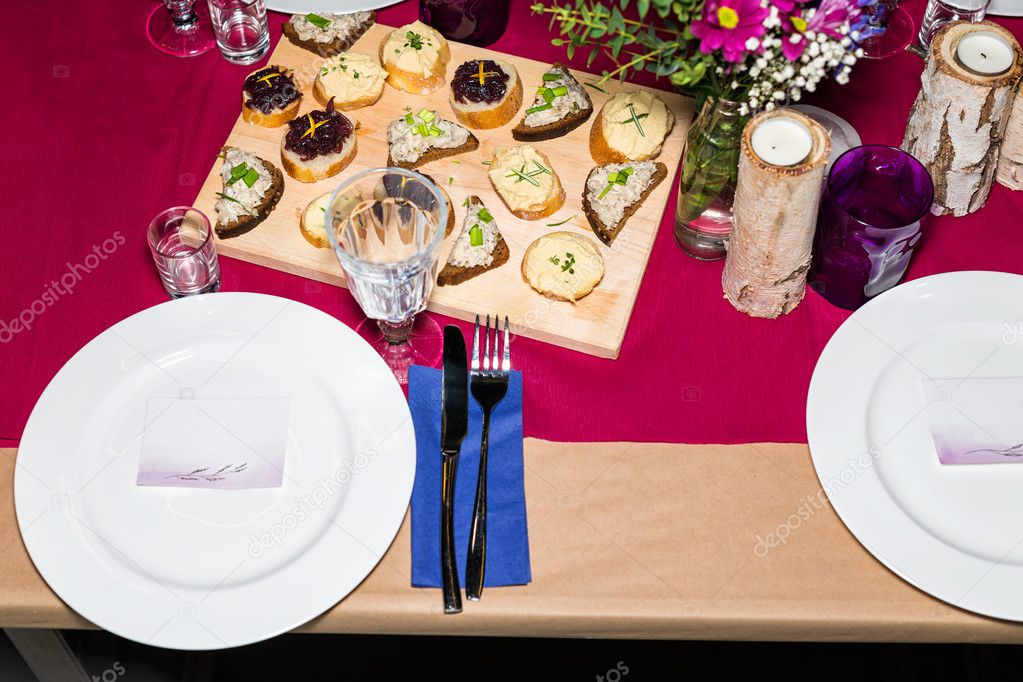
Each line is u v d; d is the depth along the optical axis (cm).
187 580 91
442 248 112
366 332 110
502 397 101
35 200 119
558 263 108
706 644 175
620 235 113
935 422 98
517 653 174
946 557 91
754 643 175
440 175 117
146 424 99
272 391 101
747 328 110
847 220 100
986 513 94
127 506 95
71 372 101
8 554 95
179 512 95
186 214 113
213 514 95
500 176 114
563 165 118
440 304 109
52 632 124
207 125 124
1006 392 100
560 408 105
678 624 93
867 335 104
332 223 98
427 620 92
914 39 128
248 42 129
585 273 108
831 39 92
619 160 117
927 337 103
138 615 88
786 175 92
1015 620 88
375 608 92
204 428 99
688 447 103
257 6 126
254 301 105
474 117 120
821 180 95
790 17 90
